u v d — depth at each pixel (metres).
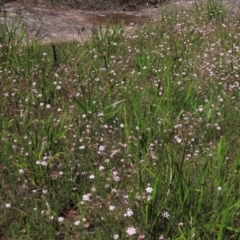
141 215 3.52
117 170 4.06
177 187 3.44
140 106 5.20
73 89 5.77
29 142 4.25
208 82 6.02
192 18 9.21
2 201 3.79
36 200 3.75
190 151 4.45
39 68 6.39
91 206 3.62
